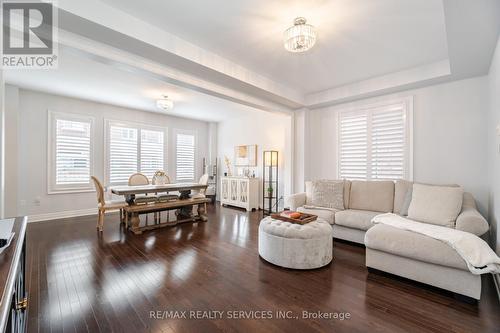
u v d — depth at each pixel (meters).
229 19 2.25
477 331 1.58
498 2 1.67
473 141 3.10
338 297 1.98
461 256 1.90
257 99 4.05
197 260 2.72
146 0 1.99
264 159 5.63
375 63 3.17
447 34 2.10
